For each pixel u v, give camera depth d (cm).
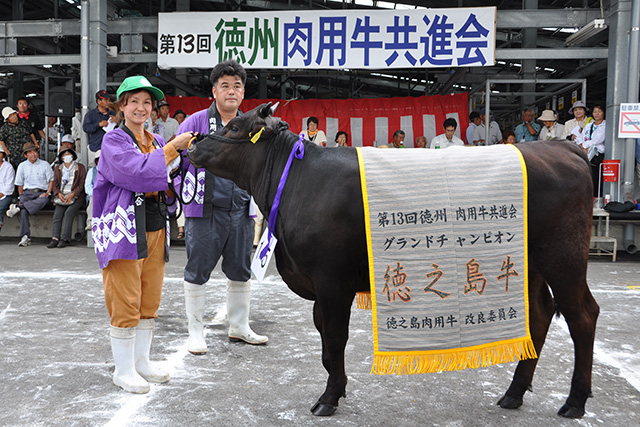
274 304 487
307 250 257
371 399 281
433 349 250
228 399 278
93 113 817
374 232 247
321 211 253
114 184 273
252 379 306
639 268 703
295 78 1602
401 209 249
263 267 293
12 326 407
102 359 336
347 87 1788
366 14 857
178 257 754
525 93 1080
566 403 262
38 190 885
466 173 255
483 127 995
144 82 286
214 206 350
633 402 278
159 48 888
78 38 1348
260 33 873
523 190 252
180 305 479
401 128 1102
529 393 290
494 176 253
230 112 358
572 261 254
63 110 885
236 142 279
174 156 278
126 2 1255
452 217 250
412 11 848
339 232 252
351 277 259
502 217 251
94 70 887
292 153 268
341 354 261
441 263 249
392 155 260
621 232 830
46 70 1223
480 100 1234
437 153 263
